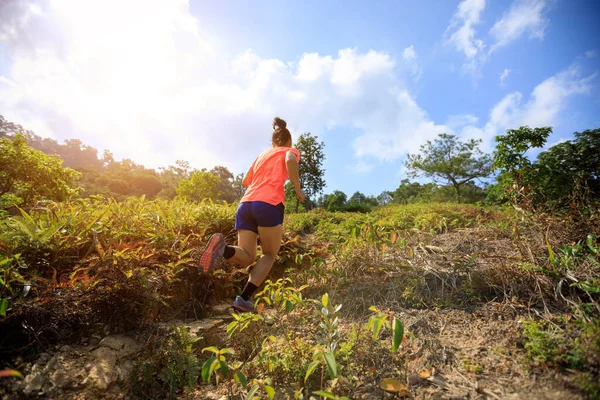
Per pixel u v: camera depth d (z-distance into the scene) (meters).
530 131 8.52
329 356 1.83
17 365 2.01
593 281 2.43
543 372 1.81
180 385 2.28
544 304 2.47
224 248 2.52
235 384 2.31
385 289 3.26
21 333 2.19
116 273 2.64
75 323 2.41
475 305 2.74
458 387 1.89
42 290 2.45
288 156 2.83
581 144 10.19
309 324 2.95
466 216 7.19
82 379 2.05
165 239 3.51
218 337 2.80
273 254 2.73
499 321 2.45
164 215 4.12
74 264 2.95
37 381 1.95
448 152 45.25
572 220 3.29
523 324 2.31
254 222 2.72
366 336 2.50
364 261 3.68
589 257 2.74
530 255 3.03
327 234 6.03
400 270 3.52
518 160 8.53
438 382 1.97
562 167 10.05
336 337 2.55
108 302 2.55
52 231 2.95
